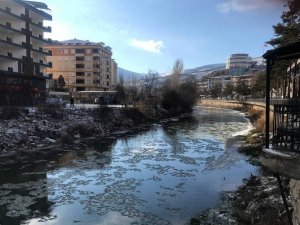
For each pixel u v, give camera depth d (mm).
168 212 16734
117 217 16203
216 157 29906
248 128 53500
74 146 35594
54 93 92438
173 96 81438
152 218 16031
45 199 18781
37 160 28719
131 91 85312
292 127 9102
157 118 66875
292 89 26141
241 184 20828
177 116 78562
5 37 64250
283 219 12695
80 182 22109
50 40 79438
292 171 8234
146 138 42250
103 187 21000
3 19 65375
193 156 30516
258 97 109375
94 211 16984
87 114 50844
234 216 15352
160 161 28484
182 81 93062
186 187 20812
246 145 34469
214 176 23281
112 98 80438
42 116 42969
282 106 9539
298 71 23078
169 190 20250
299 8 22609
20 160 28672
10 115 39156
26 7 68438
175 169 25594
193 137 43250
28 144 34062
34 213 16719
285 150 9188
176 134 46344
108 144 37312
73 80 140625
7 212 16844
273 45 34031
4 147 31859
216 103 146875
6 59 62812
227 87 167500
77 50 140125
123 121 53688
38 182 22125
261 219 13727
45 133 37969
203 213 16328
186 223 15359
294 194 11258
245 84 137750
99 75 141750
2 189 20594
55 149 33656
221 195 18938
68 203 18156
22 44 67438
